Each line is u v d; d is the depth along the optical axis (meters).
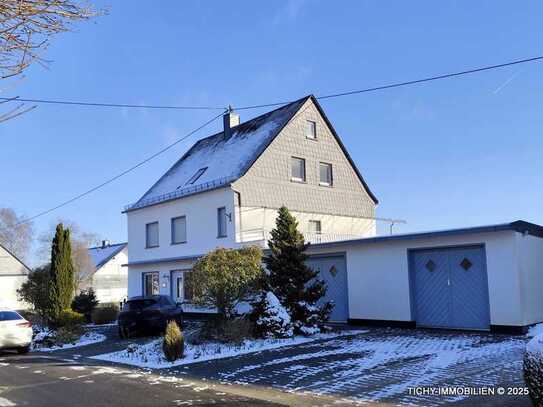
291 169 28.80
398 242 17.75
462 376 9.48
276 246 16.94
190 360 13.14
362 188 32.19
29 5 3.55
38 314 24.08
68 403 8.80
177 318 20.28
